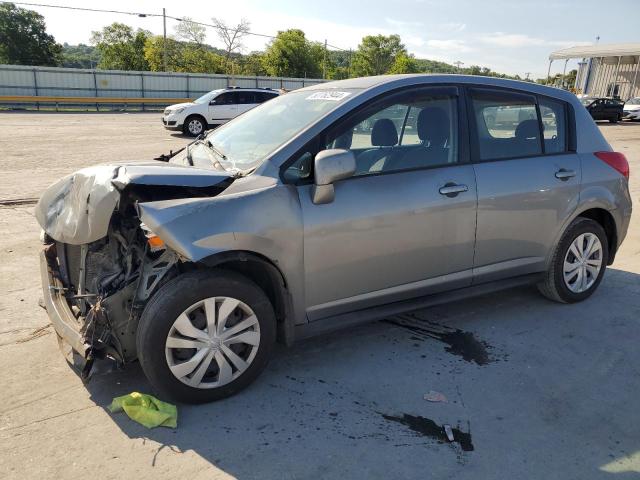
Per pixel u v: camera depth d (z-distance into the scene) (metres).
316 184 3.11
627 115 32.78
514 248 4.08
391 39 81.81
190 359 2.93
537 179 4.07
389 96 3.55
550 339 3.95
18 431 2.77
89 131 19.08
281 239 3.04
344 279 3.35
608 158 4.53
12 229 6.40
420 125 3.65
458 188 3.66
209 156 3.68
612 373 3.50
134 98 36.25
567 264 4.45
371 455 2.65
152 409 2.89
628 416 3.04
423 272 3.67
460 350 3.76
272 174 3.12
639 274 5.41
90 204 2.96
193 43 65.69
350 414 2.99
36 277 4.92
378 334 3.98
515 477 2.53
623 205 4.64
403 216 3.45
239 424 2.88
